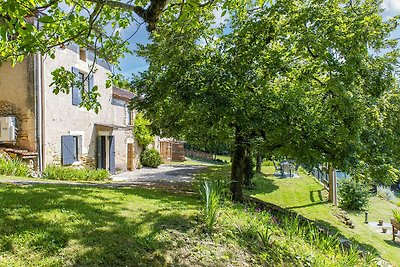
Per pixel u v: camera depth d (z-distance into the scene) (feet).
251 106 23.58
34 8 12.64
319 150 24.91
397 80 27.02
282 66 24.48
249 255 13.44
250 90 24.85
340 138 23.63
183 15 14.08
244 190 44.04
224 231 14.73
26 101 34.76
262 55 24.99
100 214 14.19
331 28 22.90
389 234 35.01
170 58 25.67
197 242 13.14
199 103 23.53
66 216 13.23
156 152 72.13
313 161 25.04
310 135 24.64
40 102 34.91
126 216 14.43
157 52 27.94
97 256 10.41
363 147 25.13
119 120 57.72
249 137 26.99
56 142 37.81
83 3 16.83
